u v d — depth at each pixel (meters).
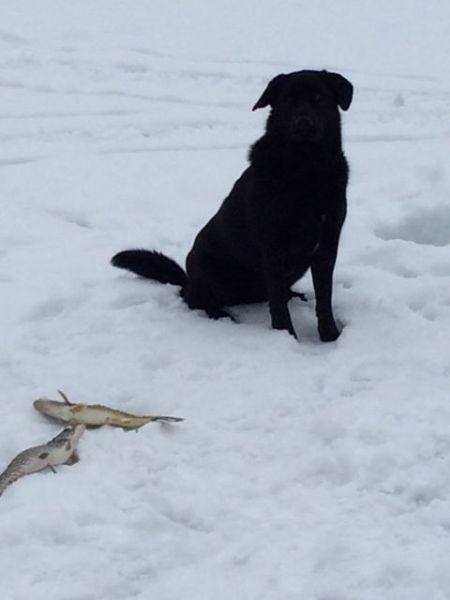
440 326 3.61
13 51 7.47
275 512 2.69
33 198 4.90
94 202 4.87
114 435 2.97
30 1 9.68
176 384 3.28
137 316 3.69
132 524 2.63
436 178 5.14
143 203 4.89
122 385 3.27
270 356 3.44
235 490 2.77
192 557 2.54
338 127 3.55
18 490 2.73
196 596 2.41
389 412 3.08
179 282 3.99
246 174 3.64
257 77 7.32
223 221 3.72
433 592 2.40
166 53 7.93
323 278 3.61
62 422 3.04
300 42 8.70
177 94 6.74
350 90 3.57
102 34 8.48
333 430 2.98
